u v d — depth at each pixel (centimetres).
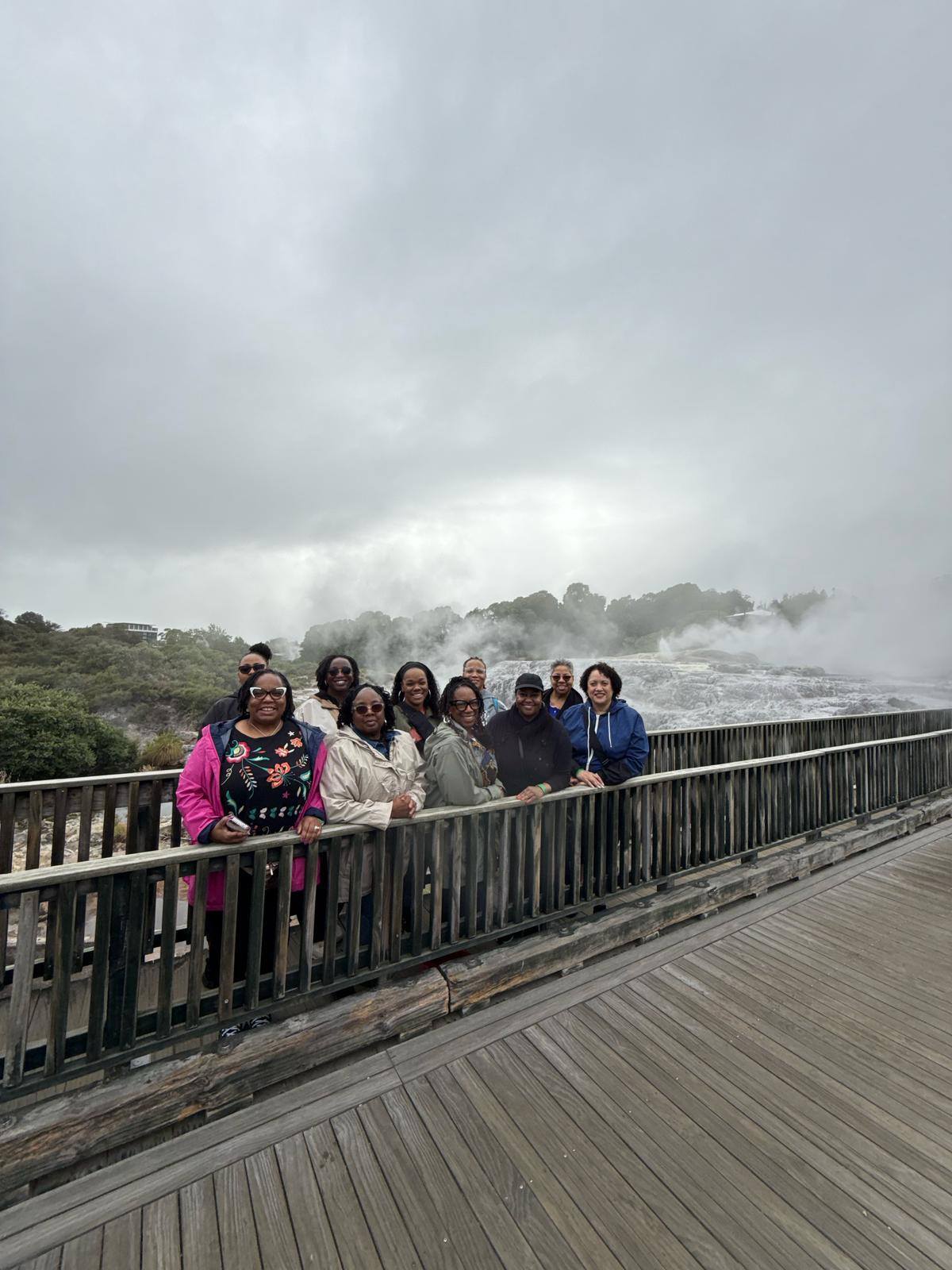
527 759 328
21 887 177
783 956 325
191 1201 173
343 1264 154
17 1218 167
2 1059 183
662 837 374
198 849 212
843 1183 181
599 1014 268
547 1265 154
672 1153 191
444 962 292
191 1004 211
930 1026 262
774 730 790
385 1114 207
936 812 601
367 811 245
